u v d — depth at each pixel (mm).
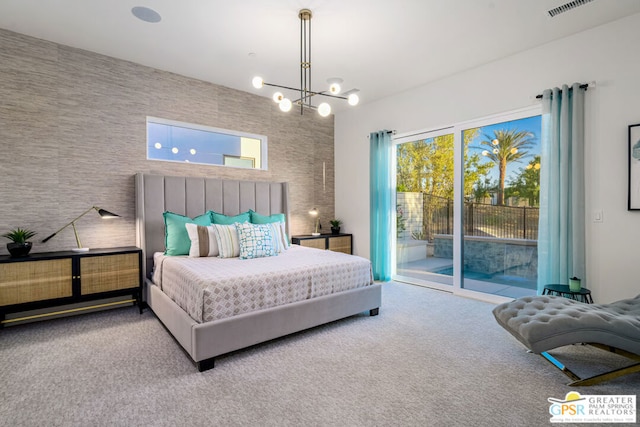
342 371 2131
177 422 1613
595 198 2920
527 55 3340
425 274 4457
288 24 2842
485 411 1714
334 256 3400
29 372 2088
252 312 2383
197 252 3344
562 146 2990
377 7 2594
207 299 2201
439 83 4121
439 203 4281
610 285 2850
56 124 3191
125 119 3580
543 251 3182
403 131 4551
